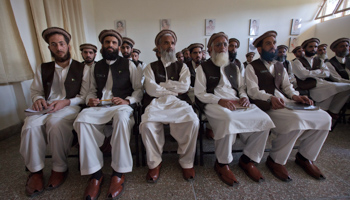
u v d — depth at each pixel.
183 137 1.46
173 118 1.43
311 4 5.19
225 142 1.41
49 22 2.92
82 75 1.79
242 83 1.90
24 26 2.43
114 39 1.78
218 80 1.80
